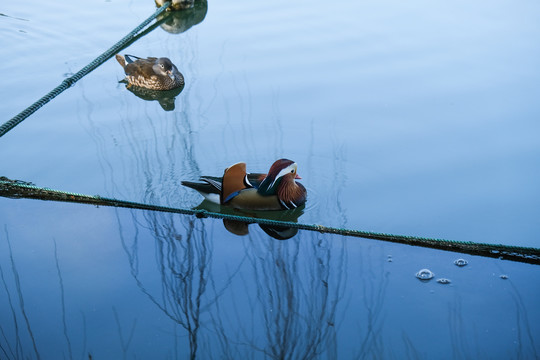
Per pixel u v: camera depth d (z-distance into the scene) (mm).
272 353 4777
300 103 9523
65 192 7145
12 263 5949
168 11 13070
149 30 12547
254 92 9898
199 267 5867
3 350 4898
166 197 7383
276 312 5250
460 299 5406
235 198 7219
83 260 5973
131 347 4898
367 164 8016
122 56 11070
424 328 5062
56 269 5855
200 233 6445
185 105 9672
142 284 5633
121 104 9828
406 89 9820
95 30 12422
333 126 8883
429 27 11930
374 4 13188
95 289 5582
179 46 11664
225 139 8656
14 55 11445
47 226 6539
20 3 13656
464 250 6145
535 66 10344
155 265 5895
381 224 6902
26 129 9055
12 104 9789
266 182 7148
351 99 9578
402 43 11328
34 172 7938
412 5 13039
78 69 11000
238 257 6039
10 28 12430
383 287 5578
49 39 12062
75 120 9312
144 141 8672
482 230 6758
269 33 11945
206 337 4980
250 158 8203
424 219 6977
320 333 5004
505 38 11375
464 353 4777
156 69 10211
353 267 5879
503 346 4863
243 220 6719
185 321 5172
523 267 5844
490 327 5066
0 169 8000
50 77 10703
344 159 8125
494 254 6078
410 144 8422
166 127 9031
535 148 8227
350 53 11000
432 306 5320
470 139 8484
